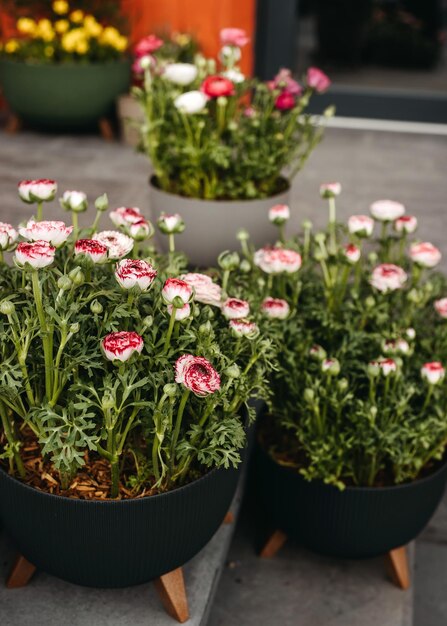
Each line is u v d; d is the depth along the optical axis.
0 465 1.41
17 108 4.30
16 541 1.44
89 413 1.27
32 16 4.48
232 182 2.41
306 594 1.82
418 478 1.72
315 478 1.66
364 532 1.69
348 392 1.71
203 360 1.22
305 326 1.85
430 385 1.63
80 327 1.35
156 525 1.33
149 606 1.55
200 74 2.51
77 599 1.55
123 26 4.61
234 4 4.63
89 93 4.22
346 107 5.02
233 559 1.91
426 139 4.75
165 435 1.37
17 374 1.26
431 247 1.76
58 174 3.71
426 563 2.03
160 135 2.49
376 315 1.75
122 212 1.55
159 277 1.42
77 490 1.37
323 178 3.90
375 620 1.76
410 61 5.41
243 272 1.83
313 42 5.37
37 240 1.25
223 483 1.42
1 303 1.21
